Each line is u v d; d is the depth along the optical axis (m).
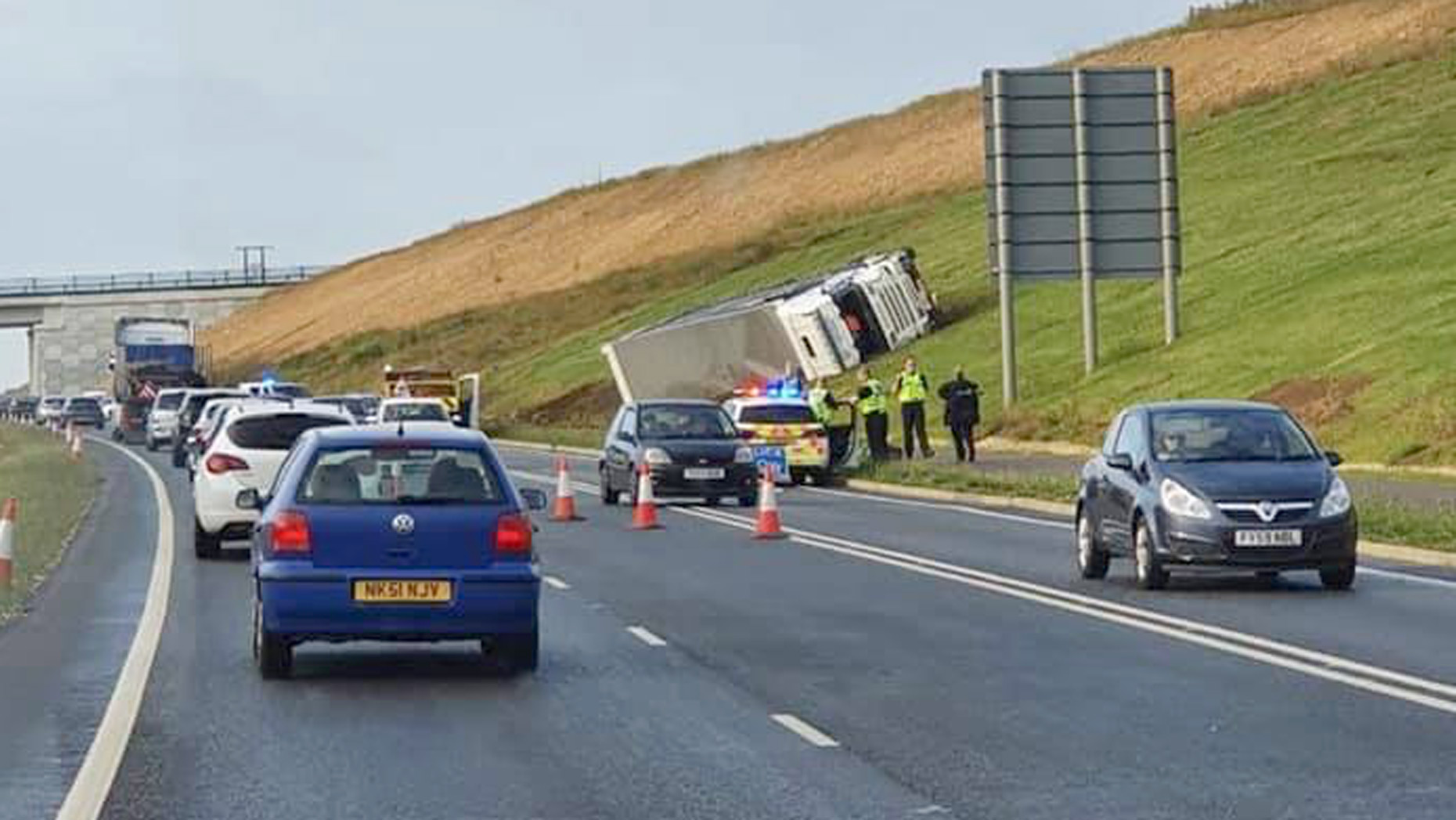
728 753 25.55
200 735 27.23
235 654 35.78
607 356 132.62
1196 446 45.38
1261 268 121.44
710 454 74.94
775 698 29.98
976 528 63.88
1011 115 106.19
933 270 159.00
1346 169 141.75
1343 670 31.64
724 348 130.88
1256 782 23.00
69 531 66.69
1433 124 147.75
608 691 30.84
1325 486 43.41
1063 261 106.94
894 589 45.38
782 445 87.81
